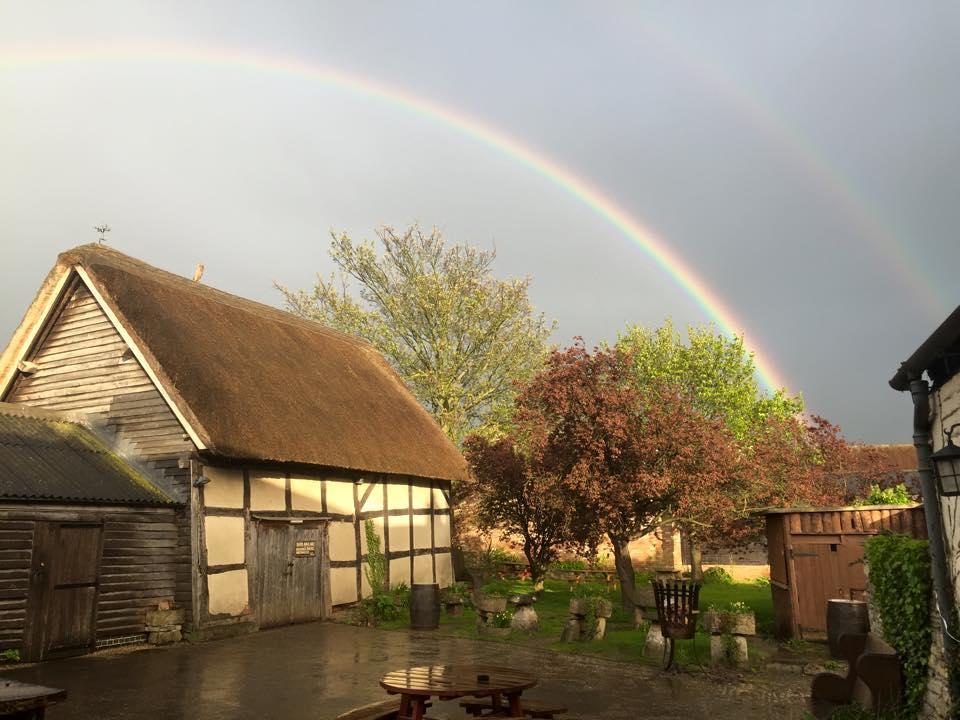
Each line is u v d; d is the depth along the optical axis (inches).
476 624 506.9
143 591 453.1
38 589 396.5
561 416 542.9
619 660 400.5
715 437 521.0
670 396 539.2
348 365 771.4
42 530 402.6
